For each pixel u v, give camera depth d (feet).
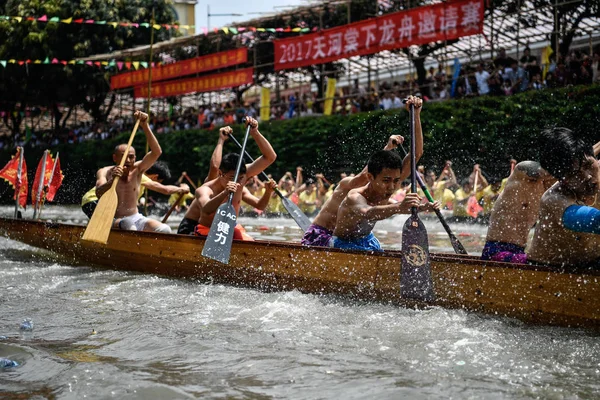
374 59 75.25
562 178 11.32
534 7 53.83
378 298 14.49
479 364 10.00
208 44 81.51
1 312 14.35
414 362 10.16
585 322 11.34
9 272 20.98
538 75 49.67
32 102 93.45
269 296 16.05
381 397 8.55
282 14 66.33
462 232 37.73
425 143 52.70
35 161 91.76
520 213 13.50
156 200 78.74
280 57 66.80
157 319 13.52
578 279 11.41
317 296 15.67
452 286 13.30
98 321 13.37
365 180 17.04
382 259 14.40
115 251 21.39
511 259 13.29
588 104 44.60
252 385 9.11
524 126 47.73
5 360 10.11
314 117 64.75
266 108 73.51
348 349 10.99
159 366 10.06
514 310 12.31
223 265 17.94
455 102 51.85
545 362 10.07
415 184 14.69
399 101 60.39
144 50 79.51
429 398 8.49
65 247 23.50
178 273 19.39
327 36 62.80
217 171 21.03
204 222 19.86
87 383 9.05
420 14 55.52
